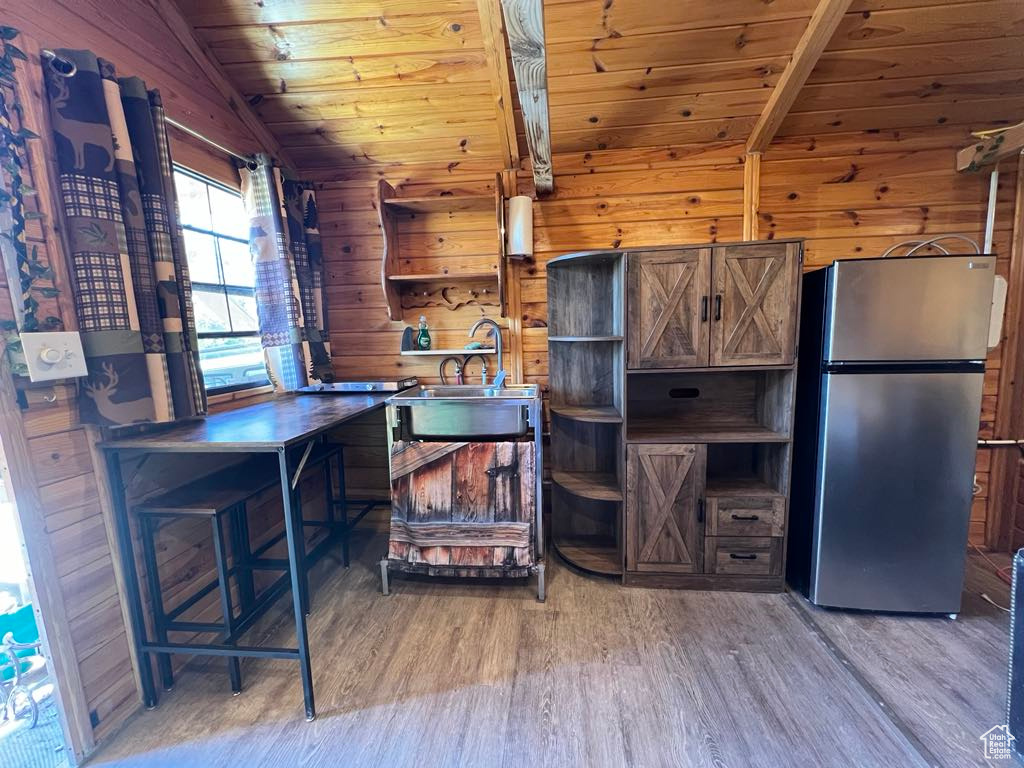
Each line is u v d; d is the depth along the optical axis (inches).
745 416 97.1
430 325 110.7
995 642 70.5
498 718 58.6
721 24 74.2
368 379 113.4
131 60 64.9
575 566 92.6
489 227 107.0
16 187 48.1
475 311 109.1
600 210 102.9
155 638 63.7
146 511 59.9
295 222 96.0
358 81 86.4
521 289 106.7
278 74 84.8
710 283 79.5
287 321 92.2
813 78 83.4
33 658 63.4
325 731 57.5
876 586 76.3
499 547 81.7
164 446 56.9
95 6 59.2
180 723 59.2
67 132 51.9
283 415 74.6
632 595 84.6
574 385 101.9
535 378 109.0
